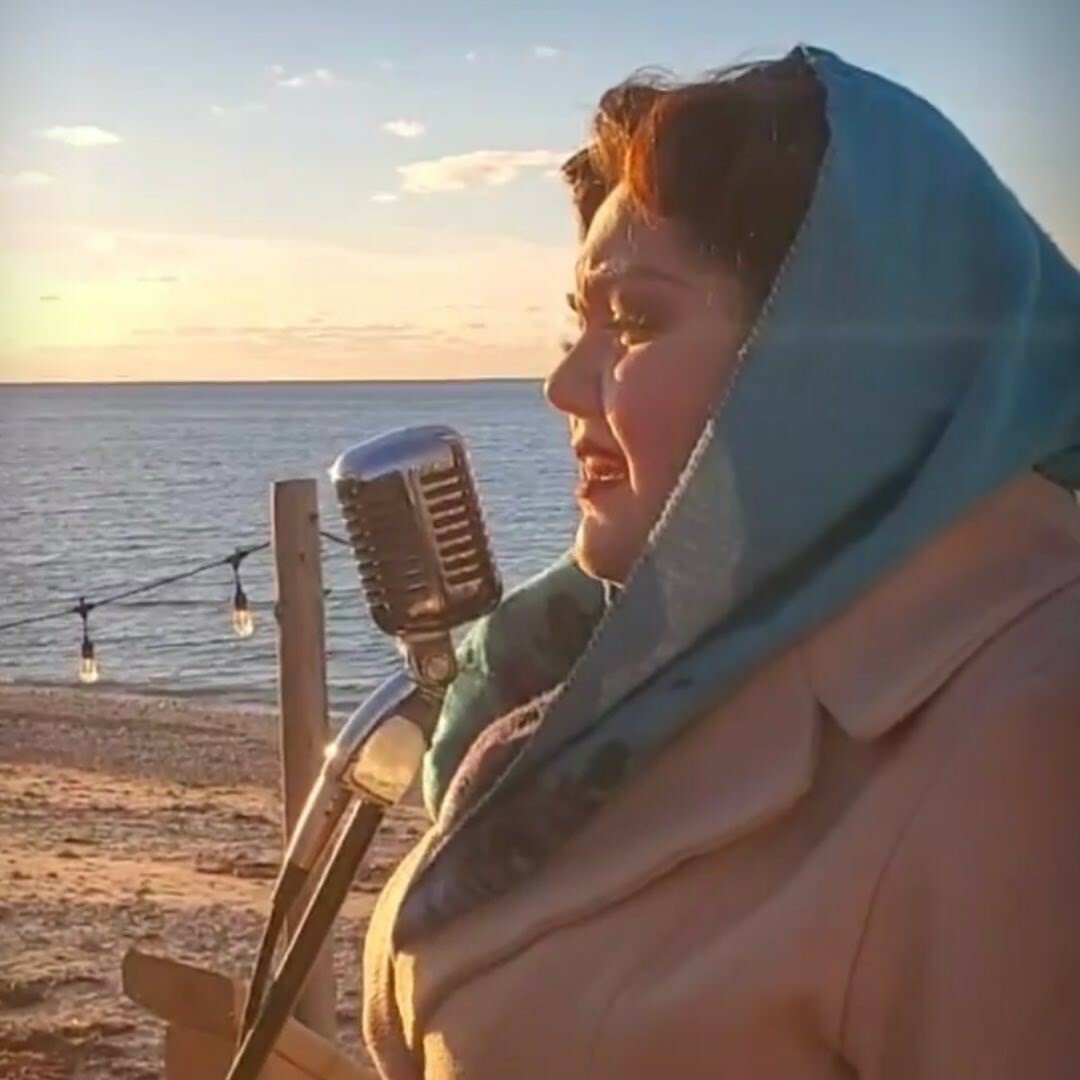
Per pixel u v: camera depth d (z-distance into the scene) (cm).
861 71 156
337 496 170
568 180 175
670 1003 148
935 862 138
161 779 1675
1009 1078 135
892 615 149
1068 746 138
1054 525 153
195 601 3916
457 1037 164
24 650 3284
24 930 970
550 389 169
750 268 156
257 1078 177
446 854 169
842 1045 143
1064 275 157
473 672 195
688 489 151
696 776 156
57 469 9306
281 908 178
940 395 149
